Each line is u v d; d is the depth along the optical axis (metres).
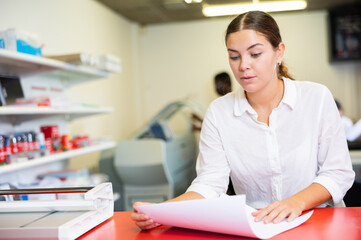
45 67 2.46
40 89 2.84
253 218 1.00
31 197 1.05
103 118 4.35
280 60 1.23
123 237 0.94
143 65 5.94
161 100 5.91
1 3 2.59
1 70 2.36
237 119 1.34
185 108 5.63
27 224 0.92
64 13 3.49
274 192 1.33
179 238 0.92
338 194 1.16
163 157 3.26
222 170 1.35
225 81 1.71
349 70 5.42
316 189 1.14
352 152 2.37
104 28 4.51
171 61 5.86
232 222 0.85
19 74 2.49
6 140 1.95
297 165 1.28
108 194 1.12
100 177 2.62
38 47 2.24
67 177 2.59
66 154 2.39
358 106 5.42
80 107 2.55
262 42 1.12
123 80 5.13
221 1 4.54
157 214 0.96
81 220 0.95
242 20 1.13
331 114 1.25
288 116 1.28
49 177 2.61
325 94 1.27
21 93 2.38
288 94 1.28
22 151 2.10
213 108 1.40
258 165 1.32
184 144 4.11
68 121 3.24
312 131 1.27
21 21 2.80
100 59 2.79
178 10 4.97
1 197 1.06
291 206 1.03
